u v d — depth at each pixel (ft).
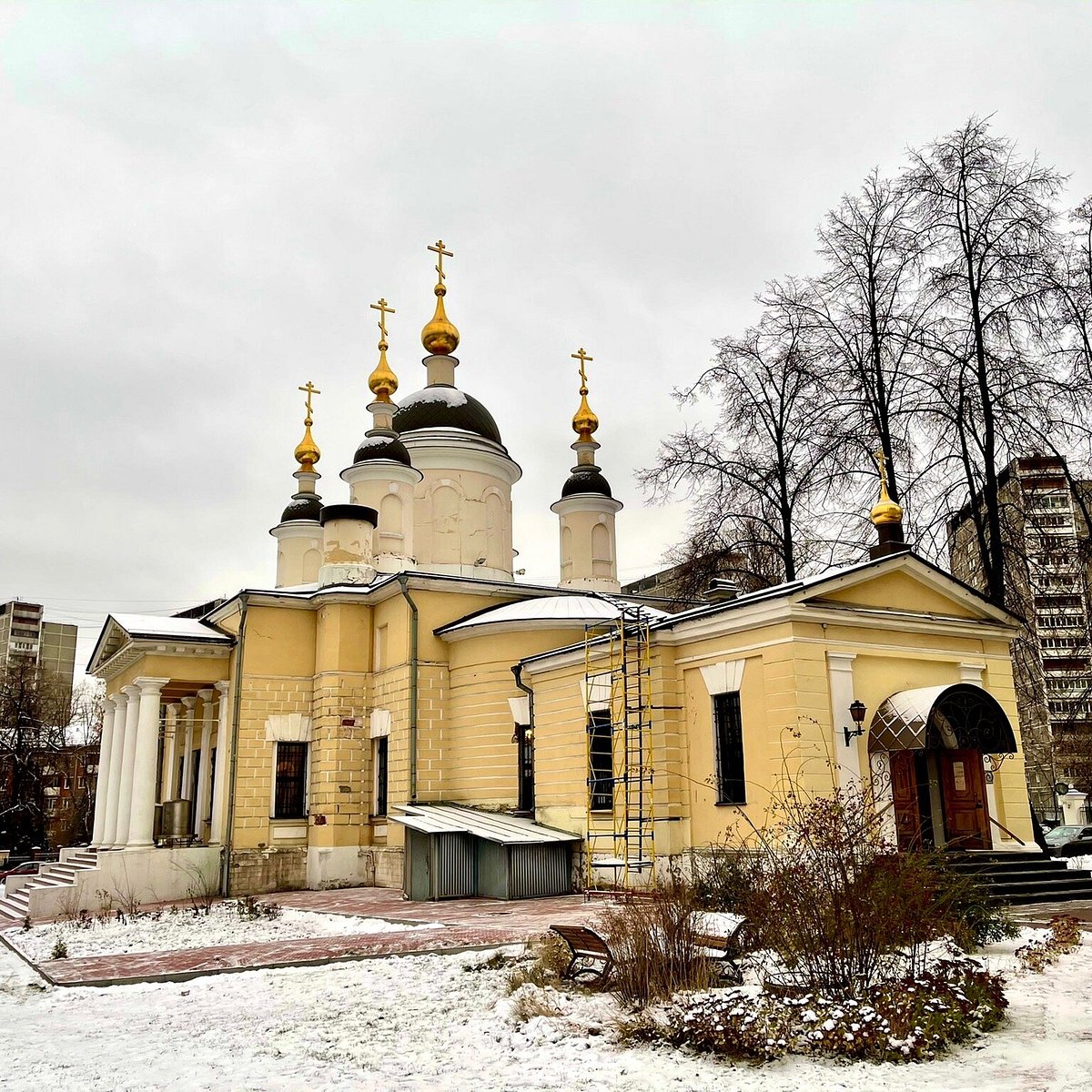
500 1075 26.27
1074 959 37.93
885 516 69.67
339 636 92.94
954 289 85.35
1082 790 163.32
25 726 202.80
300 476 136.26
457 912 62.54
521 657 83.97
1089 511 91.35
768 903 32.12
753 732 61.98
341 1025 32.65
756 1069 25.53
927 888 32.04
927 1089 23.09
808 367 95.91
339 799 89.45
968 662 68.08
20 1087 25.59
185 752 109.40
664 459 106.93
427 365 119.55
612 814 70.13
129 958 48.55
